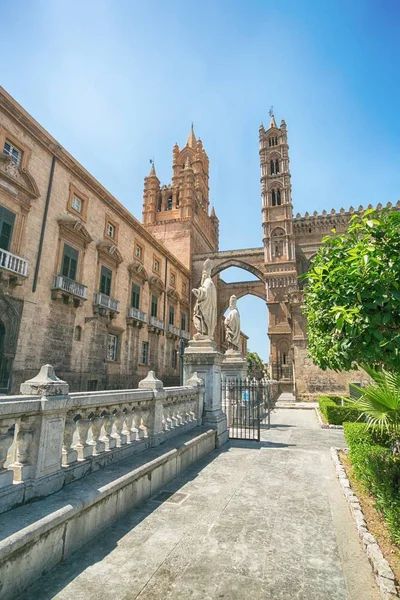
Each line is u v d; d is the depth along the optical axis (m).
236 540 4.08
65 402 4.12
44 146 19.61
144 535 4.14
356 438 6.62
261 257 45.34
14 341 16.94
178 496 5.47
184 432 8.24
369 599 3.03
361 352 4.41
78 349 21.56
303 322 29.48
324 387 27.58
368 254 4.11
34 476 3.70
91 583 3.16
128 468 4.97
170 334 36.12
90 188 23.83
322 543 4.05
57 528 3.45
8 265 16.62
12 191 17.44
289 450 8.96
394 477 4.57
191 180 49.56
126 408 5.91
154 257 34.47
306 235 43.97
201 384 9.49
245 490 5.82
